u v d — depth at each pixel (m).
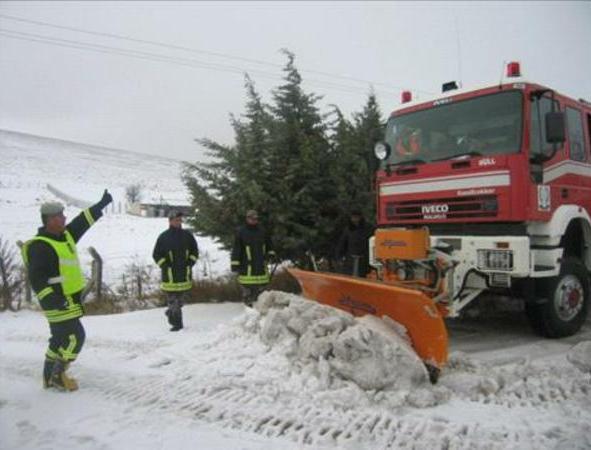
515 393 4.83
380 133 10.40
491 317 8.73
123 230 32.28
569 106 7.27
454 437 3.90
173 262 7.91
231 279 11.45
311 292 6.44
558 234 6.57
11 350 6.94
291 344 5.45
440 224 6.89
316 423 4.21
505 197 6.20
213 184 9.70
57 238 5.22
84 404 4.79
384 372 4.73
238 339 6.12
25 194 49.03
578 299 7.15
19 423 4.40
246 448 3.84
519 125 6.34
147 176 100.94
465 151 6.78
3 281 10.91
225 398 4.75
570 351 5.68
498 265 6.06
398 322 5.41
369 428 4.11
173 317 7.89
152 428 4.22
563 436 3.89
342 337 4.94
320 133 10.33
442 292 6.09
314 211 9.66
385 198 7.56
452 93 7.12
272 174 9.45
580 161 7.42
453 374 5.11
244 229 8.60
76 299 5.28
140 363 6.04
